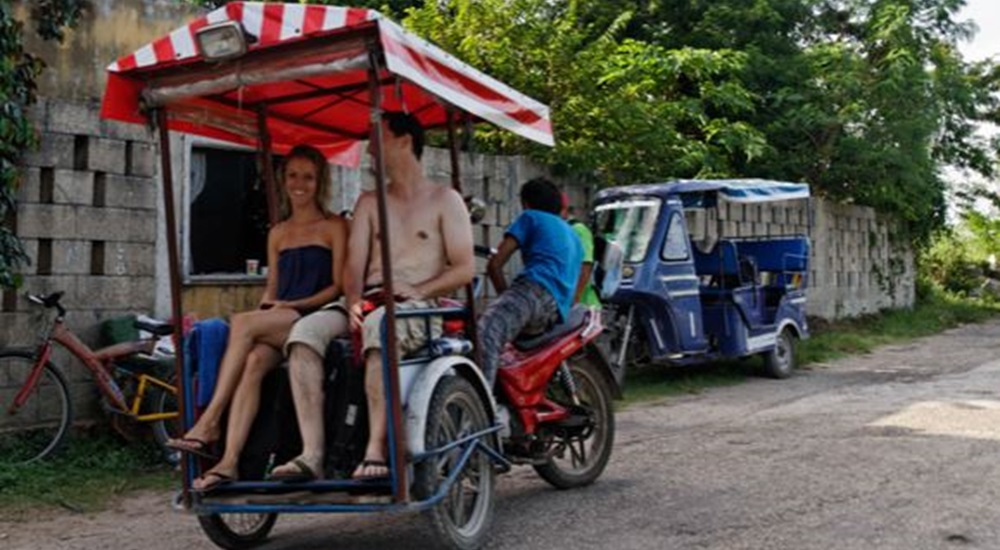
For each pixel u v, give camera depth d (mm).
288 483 4789
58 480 6992
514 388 5957
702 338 11617
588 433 6574
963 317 22516
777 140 18234
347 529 5797
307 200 5328
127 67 4883
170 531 5875
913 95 18641
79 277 8203
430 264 5230
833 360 14375
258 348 4996
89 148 8242
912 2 19688
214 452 5020
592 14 17609
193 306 9039
